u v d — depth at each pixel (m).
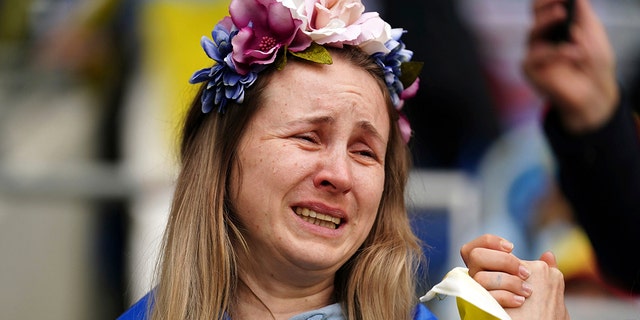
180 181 3.37
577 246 5.08
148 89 5.60
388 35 3.30
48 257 5.46
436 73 5.32
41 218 5.47
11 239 5.45
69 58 5.75
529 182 5.22
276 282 3.23
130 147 5.57
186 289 3.23
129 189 5.44
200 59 5.56
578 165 4.91
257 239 3.18
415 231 3.97
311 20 3.25
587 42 4.89
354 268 3.31
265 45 3.22
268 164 3.14
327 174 3.11
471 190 5.26
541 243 5.16
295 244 3.12
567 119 4.91
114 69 5.66
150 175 5.43
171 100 5.54
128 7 5.66
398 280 3.34
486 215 5.24
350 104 3.16
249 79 3.20
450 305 5.05
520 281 3.13
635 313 4.82
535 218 5.19
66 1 5.79
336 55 3.25
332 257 3.13
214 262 3.23
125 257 5.37
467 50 5.38
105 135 5.61
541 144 5.23
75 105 5.71
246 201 3.18
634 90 5.20
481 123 5.33
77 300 5.44
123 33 5.66
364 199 3.17
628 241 4.86
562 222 5.14
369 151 3.23
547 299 3.13
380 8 5.37
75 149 5.63
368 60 3.30
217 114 3.31
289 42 3.20
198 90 3.43
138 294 5.22
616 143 4.84
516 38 5.43
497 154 5.31
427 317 3.38
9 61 5.78
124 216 5.42
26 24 5.80
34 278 5.46
